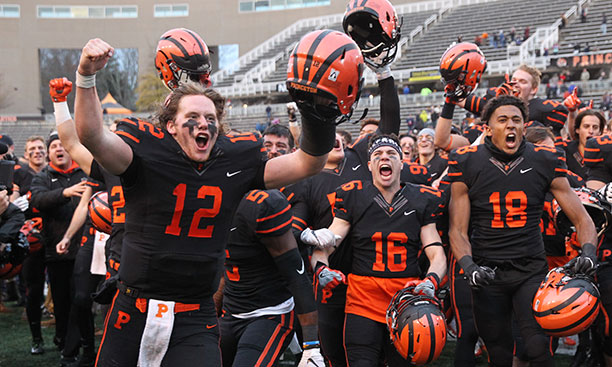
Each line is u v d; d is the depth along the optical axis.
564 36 32.16
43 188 5.59
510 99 3.75
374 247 3.69
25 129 41.78
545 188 3.78
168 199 2.41
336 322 3.96
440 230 4.52
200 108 2.40
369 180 4.16
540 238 3.82
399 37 3.91
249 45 51.25
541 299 3.47
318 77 2.12
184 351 2.53
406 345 3.28
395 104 4.10
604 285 4.11
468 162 3.82
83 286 5.02
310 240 3.58
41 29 52.34
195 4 52.12
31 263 5.72
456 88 4.53
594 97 24.88
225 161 2.48
